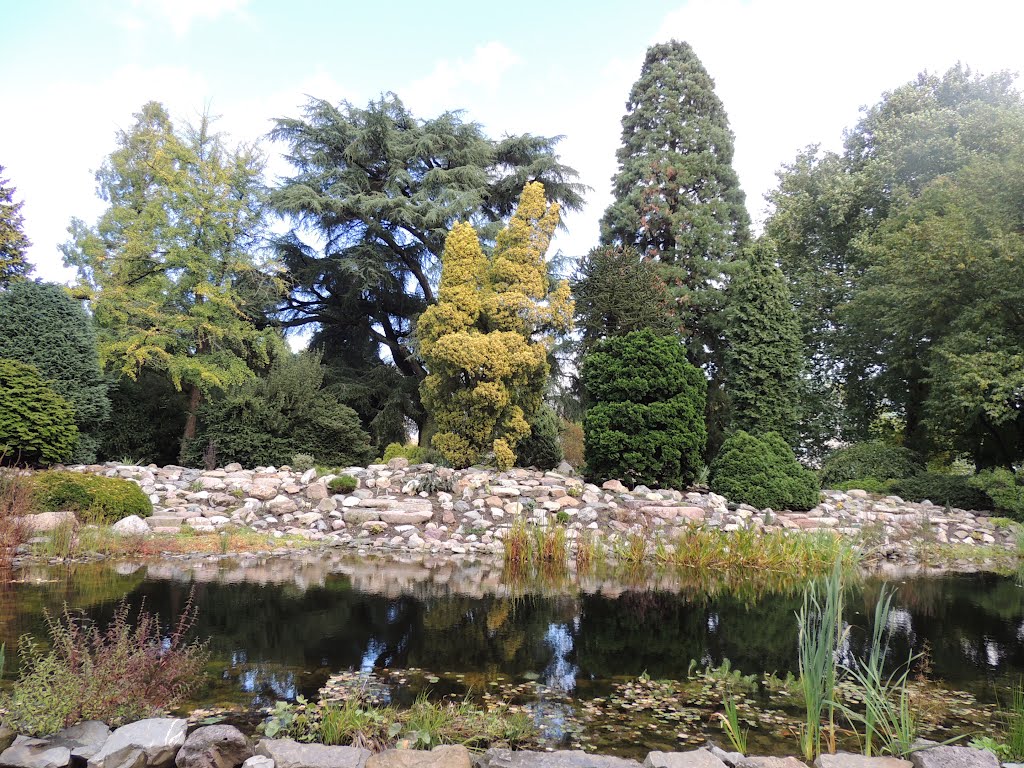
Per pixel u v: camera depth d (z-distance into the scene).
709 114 24.34
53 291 14.01
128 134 21.56
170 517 9.95
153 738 3.07
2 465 11.30
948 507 13.11
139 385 18.50
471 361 12.78
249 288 20.41
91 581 6.80
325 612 5.83
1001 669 4.68
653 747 3.35
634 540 8.95
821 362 21.03
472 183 21.91
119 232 19.80
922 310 15.30
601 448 12.36
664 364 12.55
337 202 20.30
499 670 4.44
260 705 3.71
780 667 4.64
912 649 5.18
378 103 22.11
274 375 17.02
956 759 3.00
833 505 12.54
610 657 4.78
